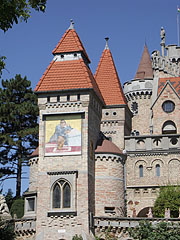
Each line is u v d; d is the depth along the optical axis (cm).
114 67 6675
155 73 7788
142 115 7412
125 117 6394
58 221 4878
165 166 5872
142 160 5978
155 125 6844
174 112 6812
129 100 7575
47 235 4866
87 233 4750
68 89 5234
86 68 5422
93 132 5378
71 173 4966
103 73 6612
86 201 4881
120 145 6178
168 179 5822
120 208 5294
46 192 5003
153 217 5231
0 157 7056
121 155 5472
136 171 5959
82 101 5194
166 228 4303
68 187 4966
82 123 5144
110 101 6375
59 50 5572
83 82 5269
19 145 6944
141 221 4422
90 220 4859
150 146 5984
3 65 2375
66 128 5169
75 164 5028
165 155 5912
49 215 4912
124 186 5612
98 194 5228
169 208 5156
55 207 4944
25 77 7469
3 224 4653
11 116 6975
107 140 5622
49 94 5303
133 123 7419
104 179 5281
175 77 7462
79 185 4947
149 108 7425
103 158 5347
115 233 4825
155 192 5828
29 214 5188
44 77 5419
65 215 4869
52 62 5541
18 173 6938
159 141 6000
